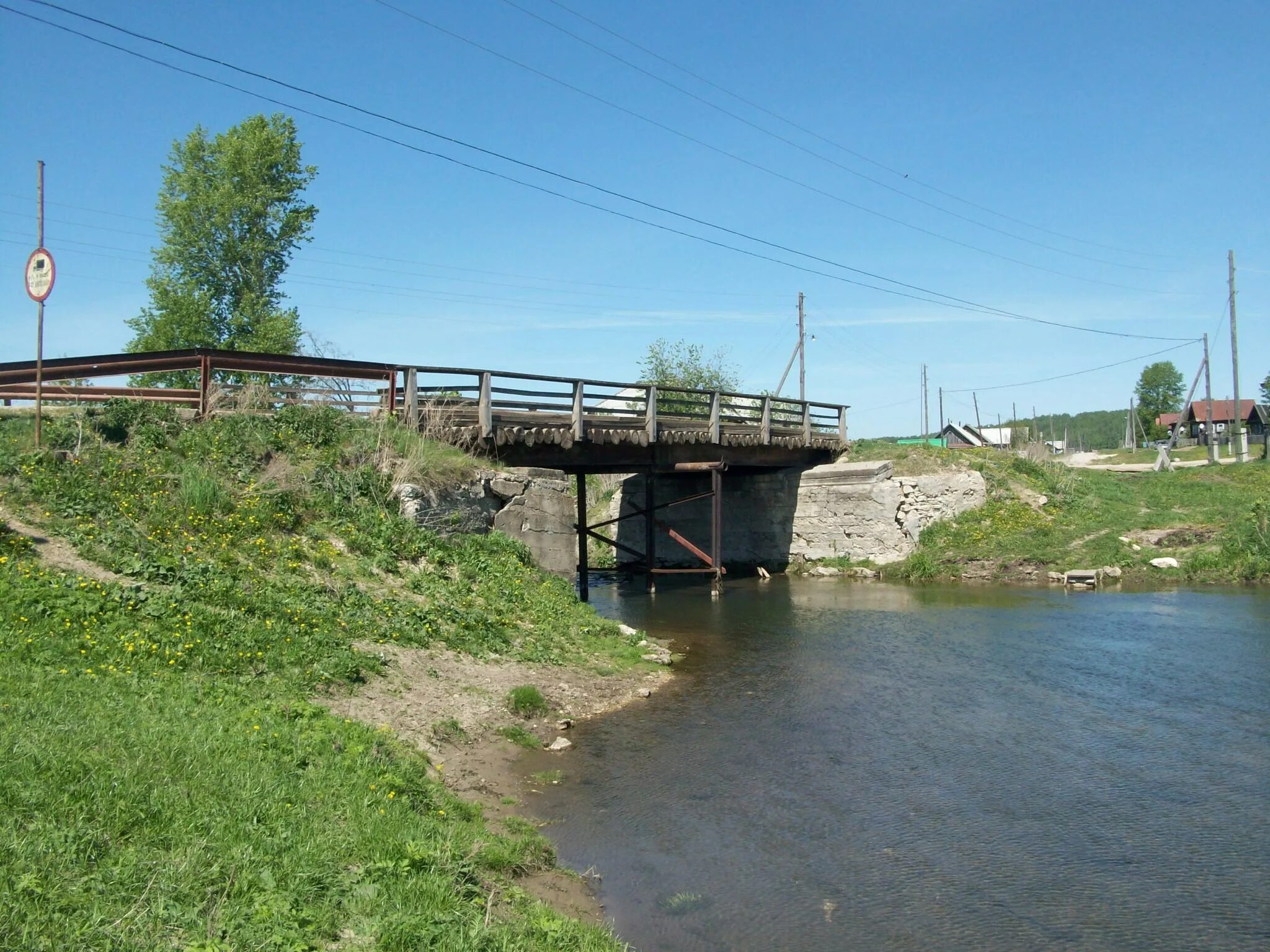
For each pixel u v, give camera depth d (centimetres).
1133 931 639
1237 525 2588
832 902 673
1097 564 2497
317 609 1080
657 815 828
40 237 1165
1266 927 645
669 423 2302
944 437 6669
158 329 2928
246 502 1241
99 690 712
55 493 1090
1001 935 631
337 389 1648
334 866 546
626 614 2041
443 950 483
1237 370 3931
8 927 404
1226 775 950
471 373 1695
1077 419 13912
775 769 960
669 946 604
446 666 1102
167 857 499
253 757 664
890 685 1327
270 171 3156
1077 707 1211
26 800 510
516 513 1659
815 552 2869
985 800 878
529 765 937
